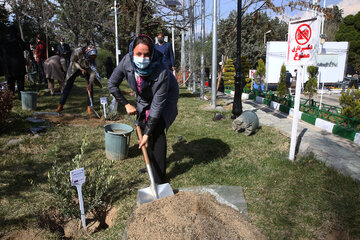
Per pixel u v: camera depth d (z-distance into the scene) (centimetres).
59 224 297
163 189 311
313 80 891
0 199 323
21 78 807
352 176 360
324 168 387
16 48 766
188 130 610
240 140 538
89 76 692
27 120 600
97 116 685
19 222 286
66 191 301
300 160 422
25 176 379
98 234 274
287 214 294
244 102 1082
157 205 278
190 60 1291
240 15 676
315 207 303
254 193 339
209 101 1030
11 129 543
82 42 2353
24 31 1786
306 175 374
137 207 293
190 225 244
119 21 1670
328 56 2108
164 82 300
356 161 411
